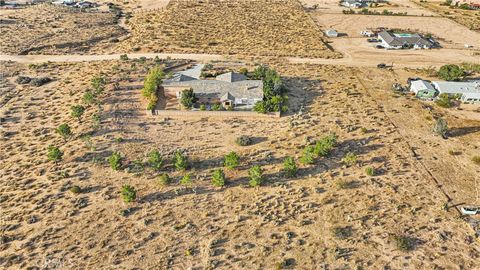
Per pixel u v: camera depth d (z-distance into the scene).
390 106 96.31
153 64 116.00
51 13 165.00
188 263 54.19
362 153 77.56
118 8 180.12
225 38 142.75
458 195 67.75
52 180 68.50
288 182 69.19
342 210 63.47
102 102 93.81
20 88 102.44
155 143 79.12
